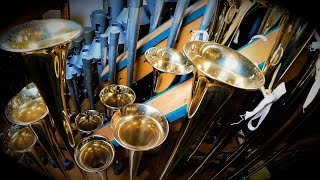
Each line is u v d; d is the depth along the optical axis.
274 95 1.10
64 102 1.47
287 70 1.26
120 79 2.90
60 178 2.15
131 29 2.16
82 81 3.17
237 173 1.87
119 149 2.40
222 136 1.79
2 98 2.24
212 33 2.11
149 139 1.55
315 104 1.16
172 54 2.05
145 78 3.13
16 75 2.18
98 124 2.28
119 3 2.83
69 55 2.95
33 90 1.76
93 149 1.69
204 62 1.38
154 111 1.66
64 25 1.35
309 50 1.14
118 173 2.25
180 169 2.29
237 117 1.70
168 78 2.22
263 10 1.96
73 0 3.55
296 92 1.25
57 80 1.29
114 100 2.27
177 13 2.01
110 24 3.07
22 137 1.73
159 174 1.88
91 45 2.84
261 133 1.56
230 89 1.14
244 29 2.21
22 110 1.64
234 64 1.36
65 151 2.34
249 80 1.22
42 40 1.24
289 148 1.83
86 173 2.22
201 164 1.93
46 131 1.68
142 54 2.59
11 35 1.20
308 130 1.43
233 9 1.86
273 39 1.51
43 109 1.69
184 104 1.73
